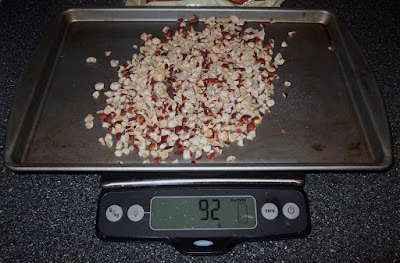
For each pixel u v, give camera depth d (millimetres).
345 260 333
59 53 444
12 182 366
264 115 405
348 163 344
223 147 380
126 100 413
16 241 334
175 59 439
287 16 471
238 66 442
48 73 424
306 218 334
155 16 468
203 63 443
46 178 370
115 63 436
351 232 347
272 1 491
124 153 376
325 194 368
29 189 362
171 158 376
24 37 462
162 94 416
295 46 458
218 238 326
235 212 334
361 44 476
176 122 397
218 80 428
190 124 394
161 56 445
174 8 460
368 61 447
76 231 342
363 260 332
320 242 342
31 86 391
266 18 474
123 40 457
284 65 443
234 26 469
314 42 461
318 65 443
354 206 362
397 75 448
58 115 398
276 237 328
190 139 384
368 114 386
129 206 334
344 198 366
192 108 406
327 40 463
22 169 327
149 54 444
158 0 488
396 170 383
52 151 374
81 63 438
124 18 469
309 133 391
